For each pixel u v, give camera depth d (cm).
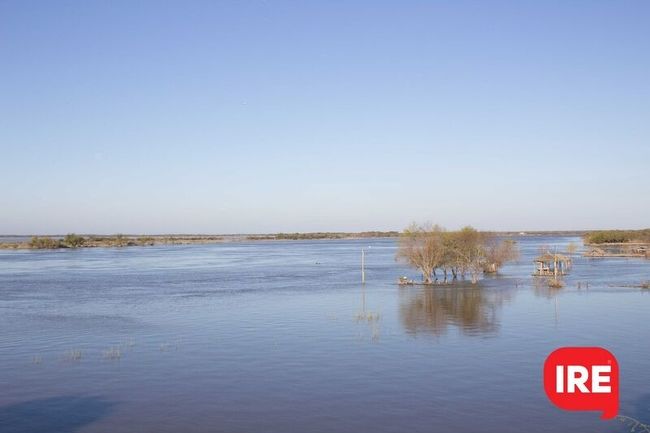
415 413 2108
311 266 10056
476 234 7356
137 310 4669
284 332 3597
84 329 3800
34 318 4284
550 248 15550
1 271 9038
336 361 2841
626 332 3484
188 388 2434
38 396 2353
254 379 2552
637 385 2423
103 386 2480
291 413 2120
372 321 3956
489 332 3525
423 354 2967
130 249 18888
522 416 2073
